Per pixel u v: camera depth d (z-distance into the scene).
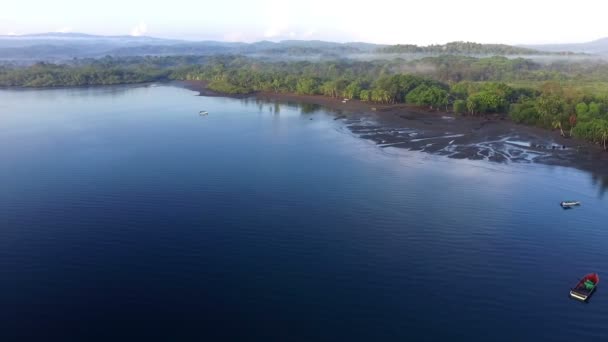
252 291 63.59
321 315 58.66
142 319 57.59
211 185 104.50
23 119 185.88
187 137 154.00
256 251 74.38
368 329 56.22
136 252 73.75
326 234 80.31
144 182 106.25
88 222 84.50
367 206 92.69
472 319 58.34
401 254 73.69
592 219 87.38
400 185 105.38
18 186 103.06
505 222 85.75
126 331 55.38
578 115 161.38
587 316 59.09
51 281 65.56
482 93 198.00
